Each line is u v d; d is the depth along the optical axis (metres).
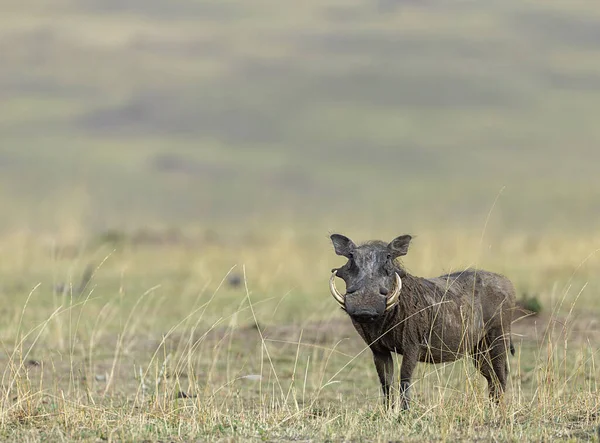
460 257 87.69
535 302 59.88
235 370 49.72
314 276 85.56
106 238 113.12
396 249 37.34
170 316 64.69
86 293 71.12
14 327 57.22
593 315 61.31
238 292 75.94
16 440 33.62
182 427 35.62
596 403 37.19
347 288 36.56
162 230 128.25
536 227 194.50
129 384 46.81
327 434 34.31
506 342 41.31
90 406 38.47
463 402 37.16
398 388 38.72
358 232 151.88
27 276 83.56
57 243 104.12
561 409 37.50
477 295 40.62
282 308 67.38
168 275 86.31
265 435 34.12
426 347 38.19
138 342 55.75
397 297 36.16
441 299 38.41
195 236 127.94
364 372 50.16
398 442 32.75
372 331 37.44
